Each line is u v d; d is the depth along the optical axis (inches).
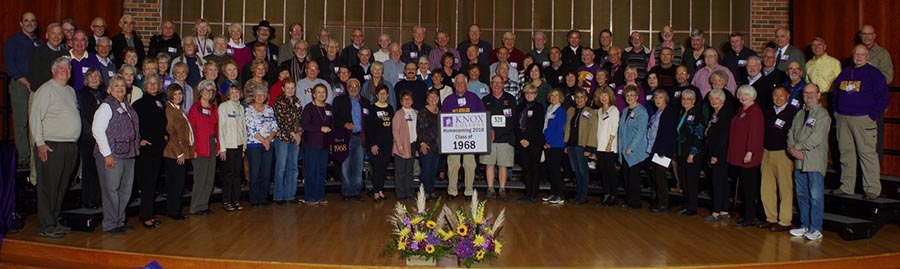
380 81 360.2
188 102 310.2
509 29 474.6
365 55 369.4
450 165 358.0
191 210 298.0
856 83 280.2
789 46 337.1
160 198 302.5
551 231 265.0
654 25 473.4
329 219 288.0
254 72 323.6
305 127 334.3
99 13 405.7
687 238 252.2
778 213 294.4
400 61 394.6
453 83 374.6
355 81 345.7
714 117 298.8
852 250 231.0
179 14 458.3
